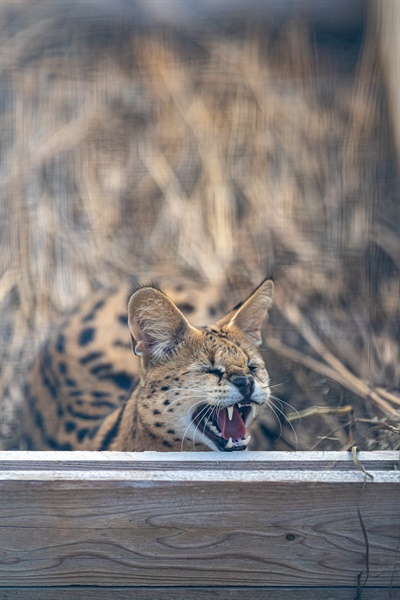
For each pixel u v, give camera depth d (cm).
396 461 726
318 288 1382
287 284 1392
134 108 1647
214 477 697
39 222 1483
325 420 1122
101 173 1566
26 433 1138
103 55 1712
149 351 883
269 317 1321
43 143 1584
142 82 1678
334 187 1539
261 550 713
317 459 725
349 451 737
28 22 1755
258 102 1647
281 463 722
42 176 1543
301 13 1758
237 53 1720
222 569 717
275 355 1255
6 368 1295
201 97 1662
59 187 1538
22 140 1588
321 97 1661
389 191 1530
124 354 1160
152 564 714
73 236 1483
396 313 1341
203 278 1420
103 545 707
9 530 700
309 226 1490
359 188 1534
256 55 1719
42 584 716
